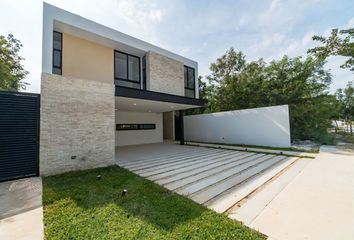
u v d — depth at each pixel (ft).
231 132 39.17
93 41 25.00
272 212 8.89
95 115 18.03
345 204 9.60
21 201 10.19
